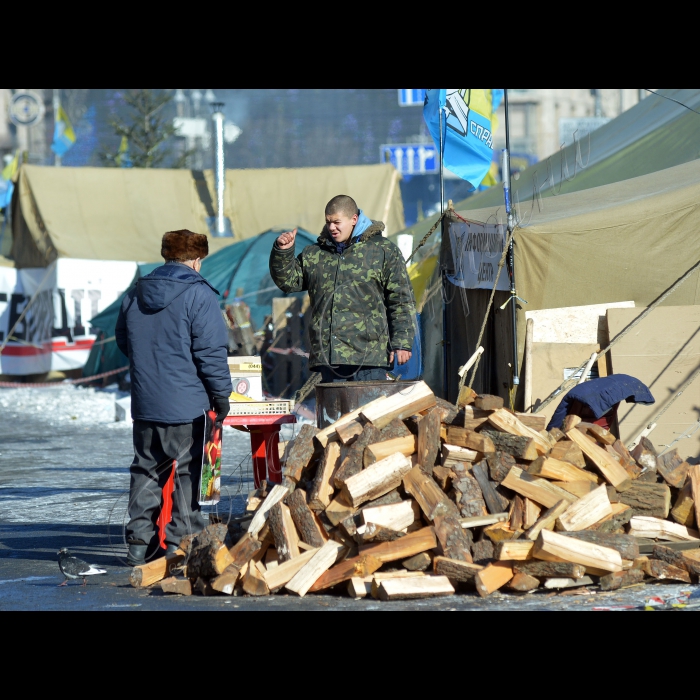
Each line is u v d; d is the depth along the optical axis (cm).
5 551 2417
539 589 1797
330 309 2270
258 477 2389
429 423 1909
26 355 9694
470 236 3781
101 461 4531
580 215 3512
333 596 1805
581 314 3447
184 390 2127
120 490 3556
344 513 1852
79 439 5591
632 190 4028
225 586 1809
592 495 1853
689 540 1948
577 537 1784
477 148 3847
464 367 2408
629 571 1791
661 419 3259
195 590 1867
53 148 15262
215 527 1905
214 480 2145
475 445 1920
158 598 1831
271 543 1928
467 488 1880
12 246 10775
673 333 3312
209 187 11106
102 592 1905
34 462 4541
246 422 2334
